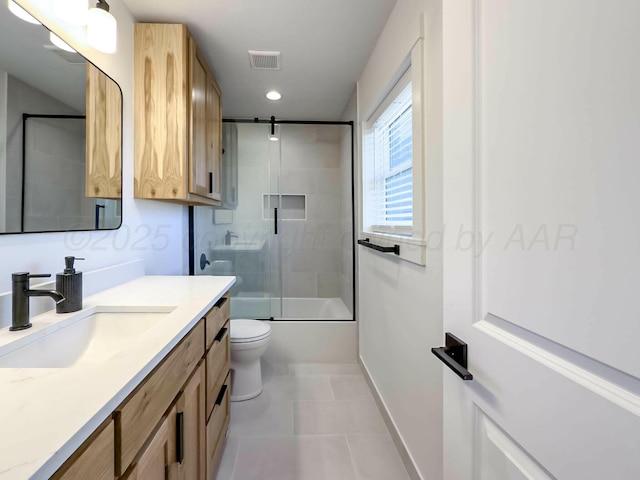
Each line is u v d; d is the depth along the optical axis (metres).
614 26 0.34
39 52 1.02
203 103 1.89
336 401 2.04
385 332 1.82
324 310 3.13
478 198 0.59
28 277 0.87
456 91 0.66
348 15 1.60
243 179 3.05
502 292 0.53
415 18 1.29
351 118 2.65
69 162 1.16
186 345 0.97
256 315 2.95
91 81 1.27
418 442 1.34
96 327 1.12
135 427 0.65
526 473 0.47
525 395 0.47
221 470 1.44
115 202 1.45
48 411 0.49
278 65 2.09
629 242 0.33
